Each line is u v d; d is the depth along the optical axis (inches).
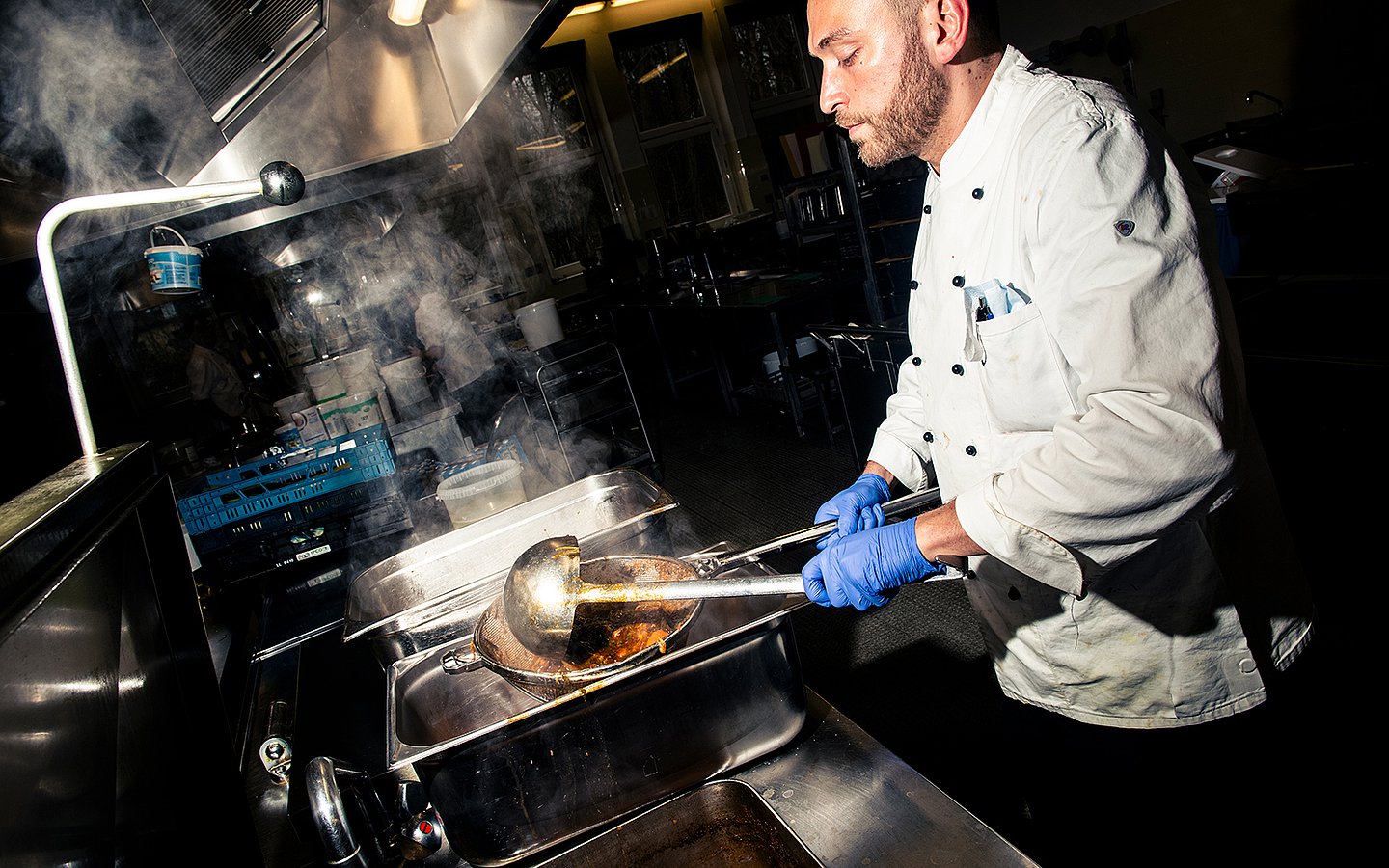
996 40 43.1
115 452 34.1
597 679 40.6
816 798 40.6
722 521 158.7
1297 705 47.1
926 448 57.7
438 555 74.2
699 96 329.7
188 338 160.4
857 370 139.5
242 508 90.8
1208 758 45.5
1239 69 176.2
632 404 179.9
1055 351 40.3
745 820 42.7
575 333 199.2
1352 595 87.0
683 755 41.8
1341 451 90.4
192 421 159.0
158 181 76.1
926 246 50.0
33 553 22.5
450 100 87.7
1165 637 43.3
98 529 27.8
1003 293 41.2
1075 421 36.9
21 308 84.8
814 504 155.3
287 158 81.7
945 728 87.7
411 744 43.8
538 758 39.4
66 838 23.0
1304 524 96.6
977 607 53.0
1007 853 34.4
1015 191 40.3
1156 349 34.6
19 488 73.5
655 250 266.1
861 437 145.3
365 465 93.5
